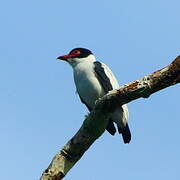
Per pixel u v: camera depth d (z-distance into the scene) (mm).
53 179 7230
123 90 7059
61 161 7352
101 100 7195
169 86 7000
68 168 7387
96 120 7320
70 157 7383
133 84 7043
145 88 6973
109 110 7258
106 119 7348
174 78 6879
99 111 7266
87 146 7504
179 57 6875
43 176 7250
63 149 7430
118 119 15750
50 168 7305
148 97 7160
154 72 7016
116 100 7125
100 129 7398
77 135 7457
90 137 7434
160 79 6922
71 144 7418
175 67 6820
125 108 15719
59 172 7285
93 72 16125
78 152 7426
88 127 7395
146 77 7000
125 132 16203
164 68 6922
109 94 7121
